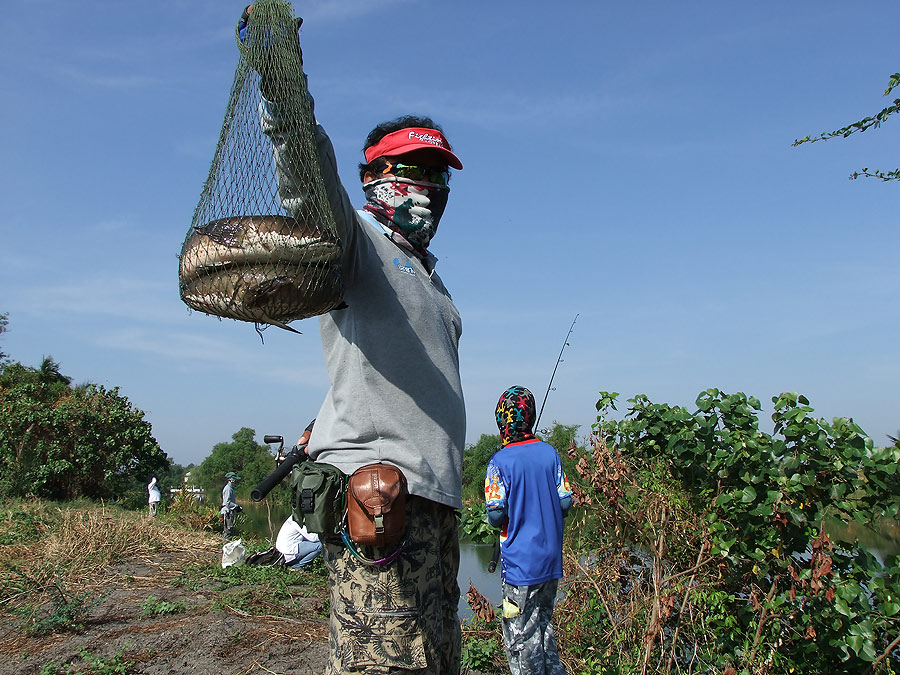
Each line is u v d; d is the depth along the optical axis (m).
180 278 1.82
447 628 2.24
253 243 1.67
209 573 7.86
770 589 4.02
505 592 3.99
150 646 4.97
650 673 3.85
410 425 2.10
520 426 4.19
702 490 4.37
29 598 6.58
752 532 4.08
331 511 2.00
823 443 3.88
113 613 6.00
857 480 3.86
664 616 3.83
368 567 1.97
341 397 2.14
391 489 1.91
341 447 2.12
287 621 5.59
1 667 4.66
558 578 3.99
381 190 2.27
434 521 2.11
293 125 1.78
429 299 2.25
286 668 4.50
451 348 2.32
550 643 3.95
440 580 2.11
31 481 21.59
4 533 10.10
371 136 2.44
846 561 3.85
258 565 8.13
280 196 1.83
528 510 3.96
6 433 22.19
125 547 9.54
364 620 1.96
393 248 2.21
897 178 4.09
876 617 3.65
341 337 2.14
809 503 3.97
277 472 3.06
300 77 1.80
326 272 1.75
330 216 1.82
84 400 24.72
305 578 7.61
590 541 4.67
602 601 4.23
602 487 4.39
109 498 24.44
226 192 1.91
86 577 7.73
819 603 3.80
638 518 4.29
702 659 3.90
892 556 3.76
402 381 2.11
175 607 5.98
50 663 4.50
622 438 4.64
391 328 2.11
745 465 4.12
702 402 4.39
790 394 4.02
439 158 2.29
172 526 13.09
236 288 1.69
